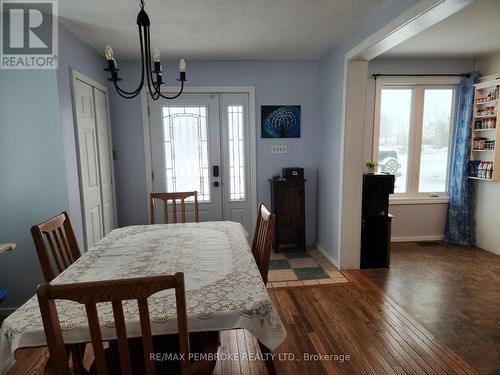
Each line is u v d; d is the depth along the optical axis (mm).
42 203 2373
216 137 3689
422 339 2020
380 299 2555
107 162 3309
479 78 3621
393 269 3168
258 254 1838
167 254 1689
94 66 3020
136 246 1840
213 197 3775
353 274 3055
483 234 3750
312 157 3840
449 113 3943
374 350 1914
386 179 3100
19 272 2422
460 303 2482
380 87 3746
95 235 2949
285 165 3820
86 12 2219
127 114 3510
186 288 1279
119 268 1501
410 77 3717
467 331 2107
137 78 3473
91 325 896
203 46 3041
